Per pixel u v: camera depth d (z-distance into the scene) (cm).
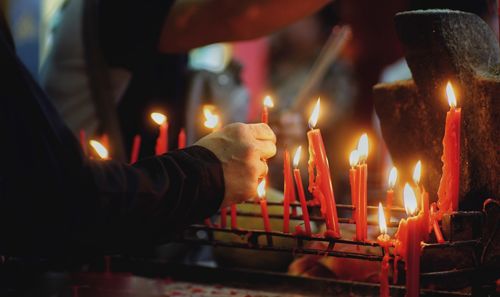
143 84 232
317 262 173
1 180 113
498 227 134
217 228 150
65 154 114
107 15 222
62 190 113
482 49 143
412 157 156
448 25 140
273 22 226
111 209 115
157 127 237
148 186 118
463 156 139
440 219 128
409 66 148
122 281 162
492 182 138
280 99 369
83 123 223
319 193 131
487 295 133
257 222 181
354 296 157
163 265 180
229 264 186
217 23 227
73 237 115
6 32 124
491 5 200
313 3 222
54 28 238
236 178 125
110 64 224
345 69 358
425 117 150
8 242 117
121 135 223
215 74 287
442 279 150
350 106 355
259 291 168
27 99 113
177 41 231
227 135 128
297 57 376
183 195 120
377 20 397
